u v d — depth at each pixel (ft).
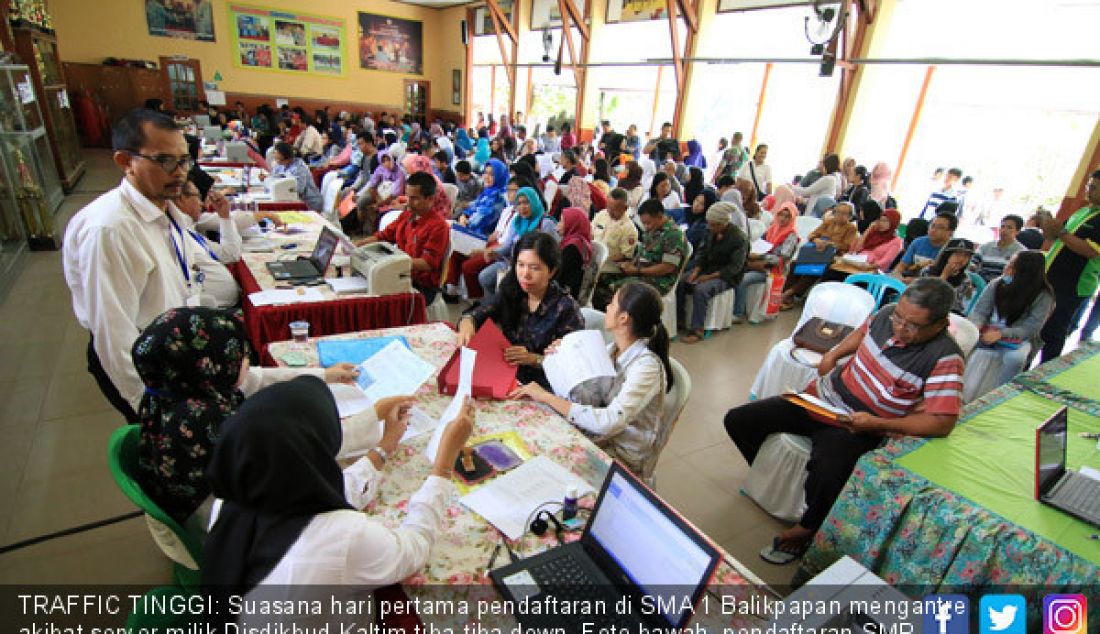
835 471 6.31
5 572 5.79
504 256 13.82
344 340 6.51
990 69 19.63
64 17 38.65
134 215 5.62
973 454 5.76
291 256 9.94
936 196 19.80
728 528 7.30
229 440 2.80
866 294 9.83
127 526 6.51
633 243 13.52
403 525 3.49
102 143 39.60
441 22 53.67
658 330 5.59
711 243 13.79
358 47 50.29
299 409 2.95
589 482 4.53
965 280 11.73
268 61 46.57
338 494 3.10
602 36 36.47
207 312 4.03
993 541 4.66
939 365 6.15
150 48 41.81
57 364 10.03
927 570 5.09
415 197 10.80
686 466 8.59
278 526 2.82
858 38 22.43
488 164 17.10
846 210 16.14
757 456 7.70
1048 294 9.85
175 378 3.95
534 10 43.06
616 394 5.70
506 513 4.06
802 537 6.62
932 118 21.66
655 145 27.58
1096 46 16.93
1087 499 5.03
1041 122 18.56
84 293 5.34
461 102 53.21
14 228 15.35
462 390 5.15
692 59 28.35
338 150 30.78
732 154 25.25
